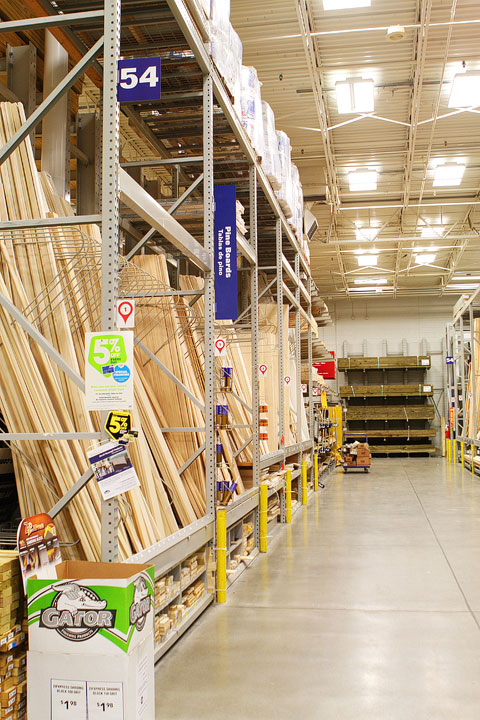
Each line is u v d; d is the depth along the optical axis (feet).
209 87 14.98
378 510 30.91
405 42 29.76
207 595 14.71
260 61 31.09
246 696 9.90
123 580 7.39
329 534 24.35
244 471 22.62
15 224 9.01
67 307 11.60
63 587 7.50
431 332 77.92
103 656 7.34
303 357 51.49
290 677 10.65
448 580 17.25
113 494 8.52
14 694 7.77
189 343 17.17
